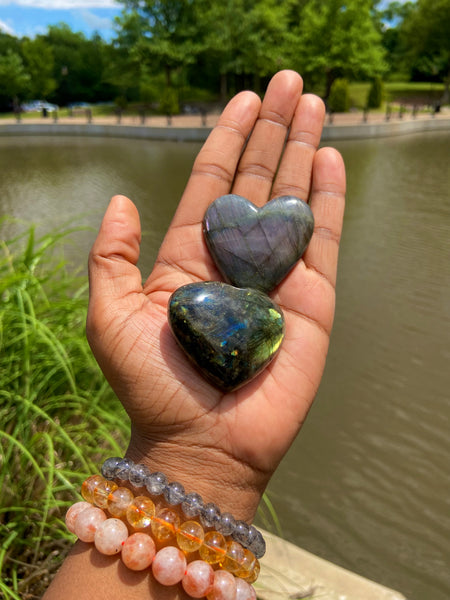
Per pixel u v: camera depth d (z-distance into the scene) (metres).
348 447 0.50
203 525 0.15
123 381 0.17
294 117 0.23
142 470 0.15
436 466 0.48
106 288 0.17
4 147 2.60
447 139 2.70
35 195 1.45
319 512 0.43
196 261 0.21
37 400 0.27
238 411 0.16
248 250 0.20
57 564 0.23
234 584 0.14
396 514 0.43
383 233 1.08
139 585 0.13
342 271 0.89
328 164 0.21
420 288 0.82
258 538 0.15
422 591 0.37
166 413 0.16
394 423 0.53
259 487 0.16
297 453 0.50
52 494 0.25
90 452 0.29
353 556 0.39
